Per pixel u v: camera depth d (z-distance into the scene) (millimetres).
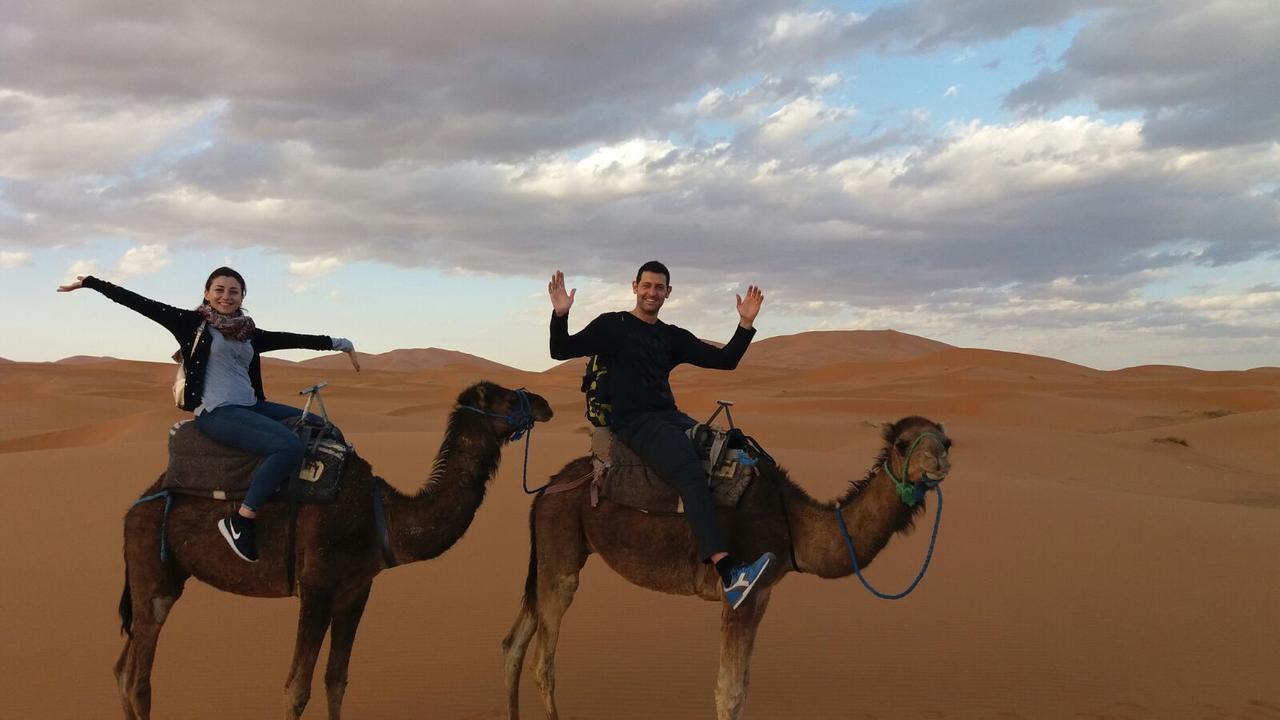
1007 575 12242
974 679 8594
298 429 6711
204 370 6598
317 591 6449
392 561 6754
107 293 6438
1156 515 16781
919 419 6309
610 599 10664
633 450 6895
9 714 7512
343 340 7234
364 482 6703
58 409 59625
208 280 6715
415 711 7754
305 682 6359
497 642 9359
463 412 6895
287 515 6500
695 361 7352
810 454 24469
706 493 6512
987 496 17969
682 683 8391
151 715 7562
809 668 8820
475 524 14156
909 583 11719
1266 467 37750
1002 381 106438
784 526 6625
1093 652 9352
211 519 6586
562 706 7883
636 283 7039
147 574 6645
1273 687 8492
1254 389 83062
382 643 9281
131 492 15688
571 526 7137
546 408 7047
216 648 9016
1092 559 13266
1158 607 10953
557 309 6746
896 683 8477
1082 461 35219
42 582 10922
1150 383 112250
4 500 14969
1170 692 8352
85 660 8648
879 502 6320
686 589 6844
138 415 42656
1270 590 11812
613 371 7016
